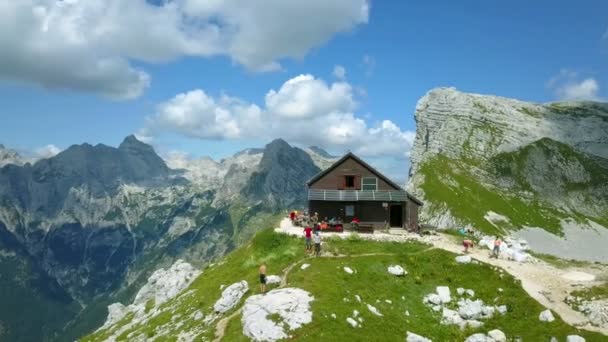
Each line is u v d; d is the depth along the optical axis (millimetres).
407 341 44688
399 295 52938
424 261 60094
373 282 54406
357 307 48062
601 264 65938
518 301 51375
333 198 77312
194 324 52562
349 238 67500
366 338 43719
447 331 48094
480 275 57000
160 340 51438
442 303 52375
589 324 47062
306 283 51719
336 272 54875
